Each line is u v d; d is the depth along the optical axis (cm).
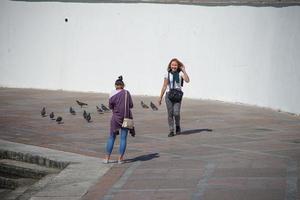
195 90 2544
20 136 1736
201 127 1856
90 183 1189
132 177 1226
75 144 1603
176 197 1072
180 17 2573
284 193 1078
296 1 2102
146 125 1900
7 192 1387
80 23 2892
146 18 2678
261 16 2270
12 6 3114
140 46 2705
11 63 3119
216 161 1356
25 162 1485
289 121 1973
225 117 2061
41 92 2895
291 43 2127
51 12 2988
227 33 2414
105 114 2166
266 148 1506
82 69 2900
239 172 1244
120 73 2773
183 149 1509
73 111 2145
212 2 2458
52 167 1411
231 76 2406
